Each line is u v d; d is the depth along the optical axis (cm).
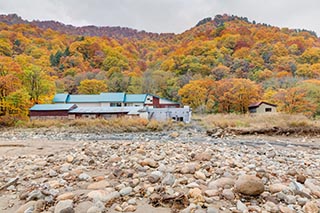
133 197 359
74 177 460
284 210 319
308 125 1564
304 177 450
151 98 4053
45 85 3356
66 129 2103
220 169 499
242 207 324
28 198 355
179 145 899
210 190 373
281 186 395
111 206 332
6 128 2234
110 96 3938
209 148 850
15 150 842
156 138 1498
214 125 2019
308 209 322
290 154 834
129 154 689
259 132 1527
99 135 1767
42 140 1319
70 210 312
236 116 2645
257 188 356
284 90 3238
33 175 480
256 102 3709
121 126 2116
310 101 2848
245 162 620
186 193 367
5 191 396
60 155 702
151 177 423
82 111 2911
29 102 2925
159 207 326
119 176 459
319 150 979
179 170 485
